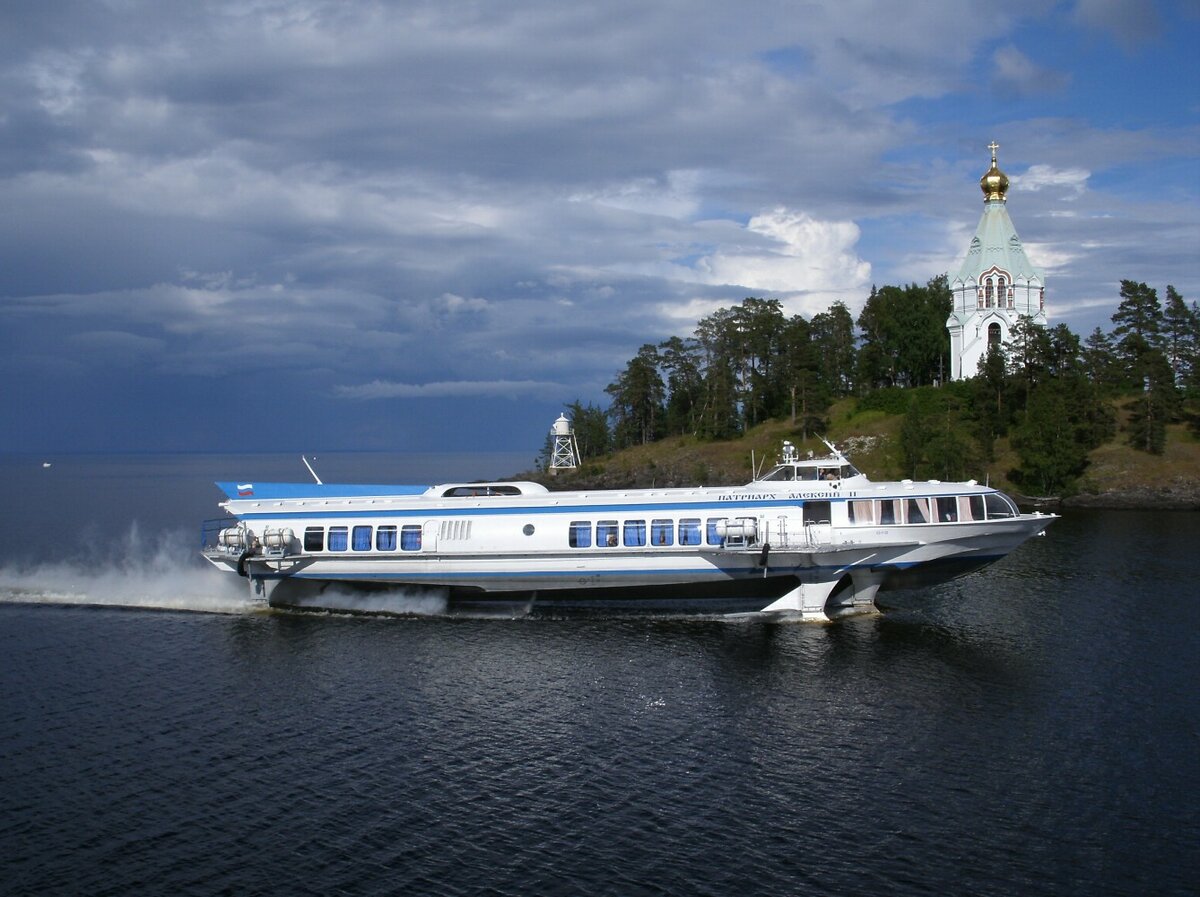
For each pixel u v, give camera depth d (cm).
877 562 4025
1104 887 1994
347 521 4322
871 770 2542
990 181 12681
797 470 4322
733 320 14325
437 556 4209
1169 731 2795
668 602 4284
